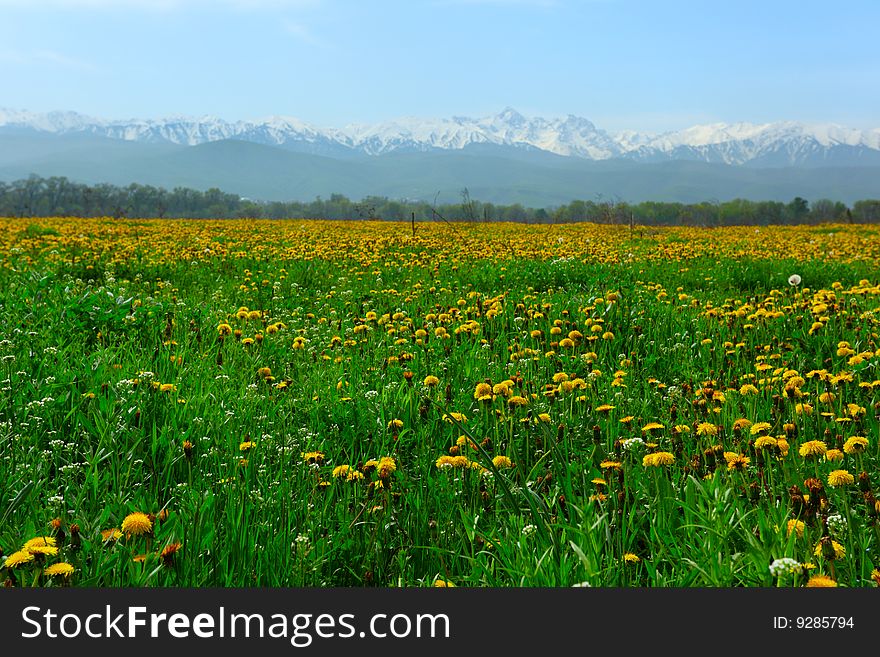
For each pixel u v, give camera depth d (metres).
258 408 5.88
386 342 8.38
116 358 6.77
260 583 3.57
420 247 21.34
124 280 12.80
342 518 4.07
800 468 4.49
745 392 5.86
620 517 3.95
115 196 176.25
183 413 5.51
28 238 22.34
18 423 5.18
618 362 7.51
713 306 10.23
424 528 4.06
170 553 3.38
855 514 3.86
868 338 8.06
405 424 5.67
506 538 3.75
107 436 4.97
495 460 4.40
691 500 3.98
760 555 3.27
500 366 7.26
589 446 5.34
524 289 12.84
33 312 8.15
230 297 12.35
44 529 3.70
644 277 14.16
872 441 5.02
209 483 4.49
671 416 5.64
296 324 9.66
